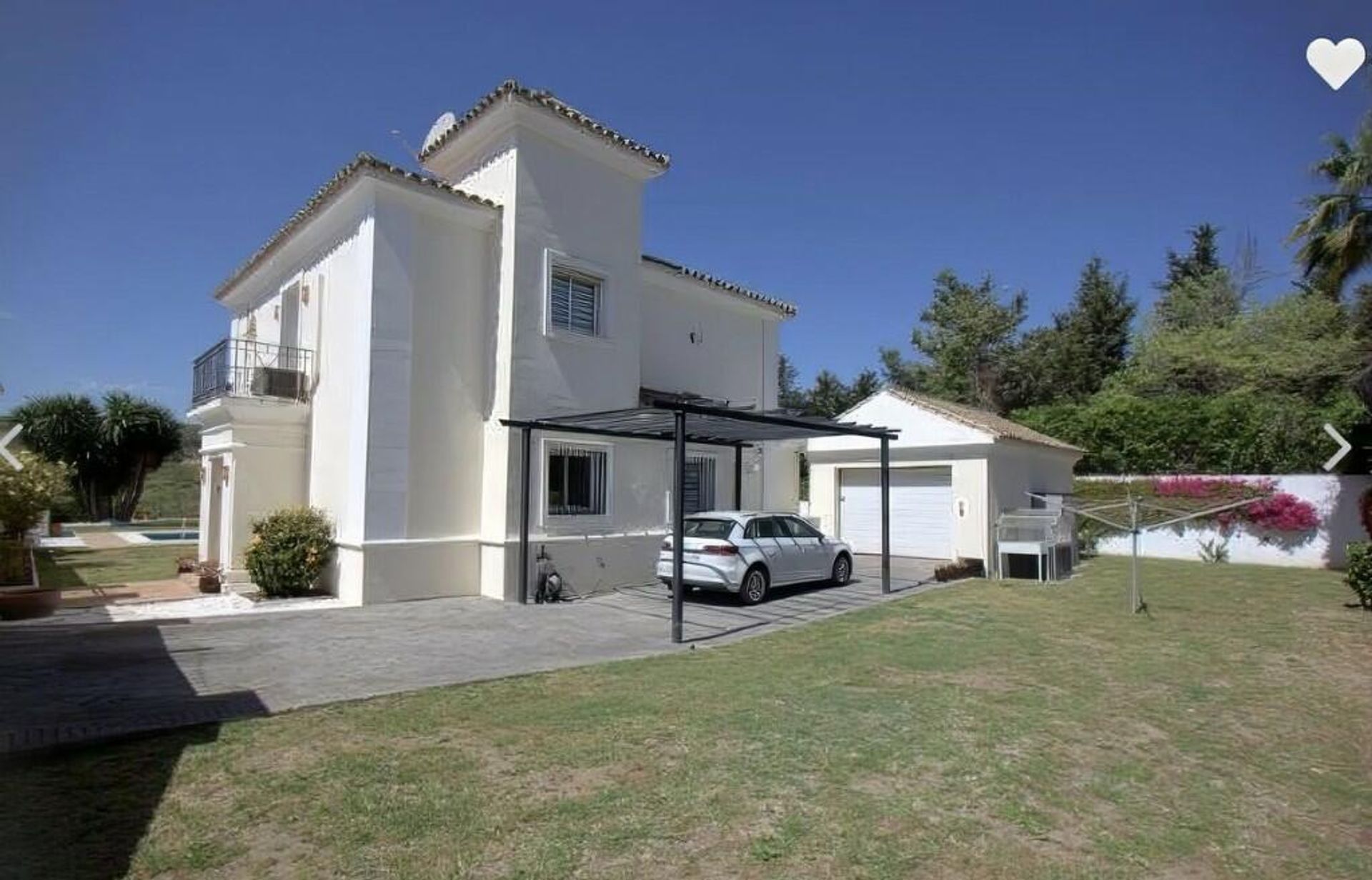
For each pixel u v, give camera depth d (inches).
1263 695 303.3
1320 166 663.8
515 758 212.5
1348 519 761.0
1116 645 391.2
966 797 195.6
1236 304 1434.5
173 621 418.9
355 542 479.8
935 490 770.2
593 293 589.9
